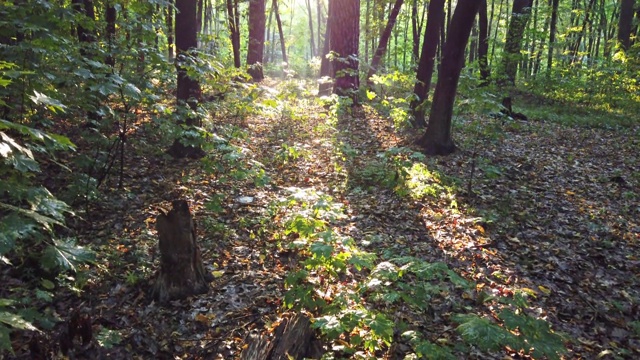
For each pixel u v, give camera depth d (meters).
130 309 4.28
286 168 8.26
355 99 12.78
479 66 14.30
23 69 4.46
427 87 11.46
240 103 8.20
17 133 4.41
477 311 4.23
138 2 6.12
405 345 3.65
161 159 8.15
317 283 4.21
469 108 7.94
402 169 7.38
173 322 4.11
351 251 3.84
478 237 5.92
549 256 5.57
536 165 9.38
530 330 2.61
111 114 5.93
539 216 6.79
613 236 6.16
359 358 3.26
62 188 6.29
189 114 6.48
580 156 10.33
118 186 6.84
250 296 4.48
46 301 4.23
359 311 3.24
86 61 4.79
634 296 4.76
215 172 7.59
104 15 8.58
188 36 7.93
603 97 17.50
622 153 10.66
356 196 7.19
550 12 20.91
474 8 8.65
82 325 3.60
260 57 18.27
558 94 17.92
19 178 2.94
